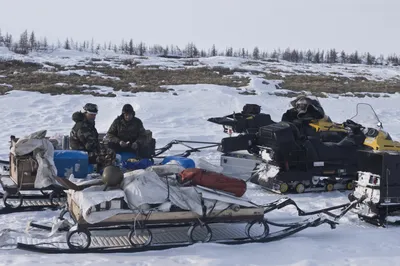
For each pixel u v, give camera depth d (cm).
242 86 2775
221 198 580
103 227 562
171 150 1232
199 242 579
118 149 898
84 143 802
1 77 2836
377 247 588
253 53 10325
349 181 927
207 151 1246
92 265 496
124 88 2534
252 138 956
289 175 877
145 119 1753
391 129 1730
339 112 2123
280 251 562
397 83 3769
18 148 707
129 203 552
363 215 693
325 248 579
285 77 3700
